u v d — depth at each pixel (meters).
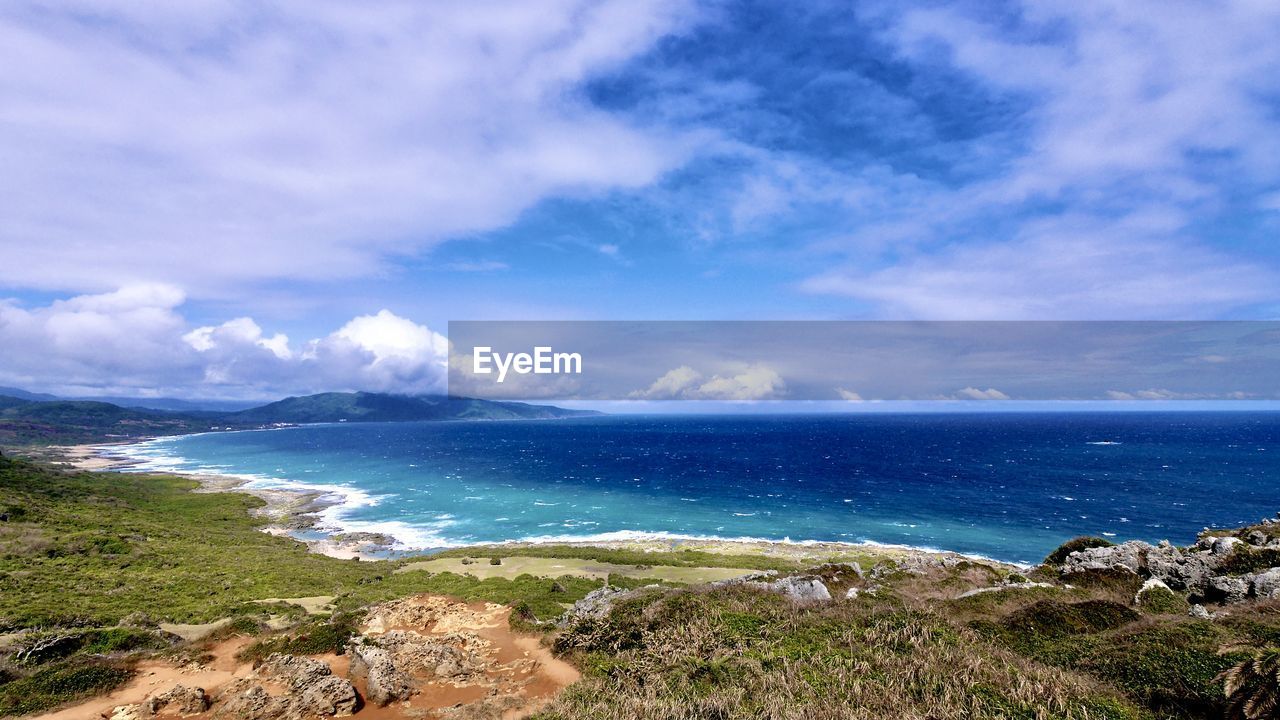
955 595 30.98
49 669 23.45
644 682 21.52
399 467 171.00
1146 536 75.69
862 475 135.12
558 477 142.88
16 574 41.19
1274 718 14.20
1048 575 33.59
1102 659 19.66
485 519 93.31
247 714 20.14
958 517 87.88
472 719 19.78
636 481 133.62
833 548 70.75
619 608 29.45
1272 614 21.16
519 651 27.09
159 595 41.53
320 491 123.56
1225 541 30.19
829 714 17.20
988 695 17.59
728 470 149.88
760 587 31.55
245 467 176.12
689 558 62.91
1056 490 108.38
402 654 24.88
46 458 198.00
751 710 18.06
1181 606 25.69
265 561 58.41
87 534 56.12
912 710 17.17
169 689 21.53
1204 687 16.47
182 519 85.44
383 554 72.44
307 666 22.67
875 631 23.27
